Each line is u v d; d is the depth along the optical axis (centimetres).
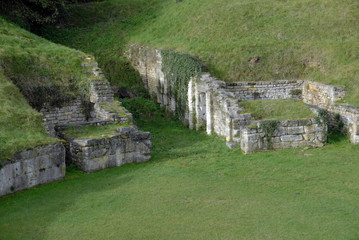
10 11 2694
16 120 1430
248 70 2364
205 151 1716
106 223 1032
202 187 1276
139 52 2766
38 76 1920
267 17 2745
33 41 2289
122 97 2648
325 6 2717
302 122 1680
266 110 1833
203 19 2834
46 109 1883
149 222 1037
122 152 1502
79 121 1956
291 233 977
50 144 1313
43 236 966
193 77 2119
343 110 1862
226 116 1836
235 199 1179
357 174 1377
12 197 1180
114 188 1270
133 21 3278
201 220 1045
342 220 1039
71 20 3312
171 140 1947
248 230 992
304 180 1332
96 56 2870
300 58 2395
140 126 2227
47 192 1230
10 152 1206
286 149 1675
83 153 1409
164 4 3453
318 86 2155
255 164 1505
